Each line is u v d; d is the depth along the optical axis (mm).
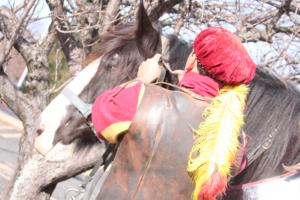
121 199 2168
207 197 1985
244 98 2234
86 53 3996
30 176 2994
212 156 2018
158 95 2191
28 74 4113
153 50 2863
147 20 2834
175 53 3070
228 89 2242
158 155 2135
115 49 3010
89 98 2975
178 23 4141
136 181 2150
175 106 2174
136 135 2145
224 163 2008
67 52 4289
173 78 2771
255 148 3008
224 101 2148
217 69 2195
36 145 3004
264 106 3059
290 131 3059
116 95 2207
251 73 2232
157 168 2135
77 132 2959
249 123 3035
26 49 4090
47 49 4176
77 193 2672
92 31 4098
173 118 2154
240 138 2283
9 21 3791
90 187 2463
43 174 2984
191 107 2182
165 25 4637
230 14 4348
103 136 2203
